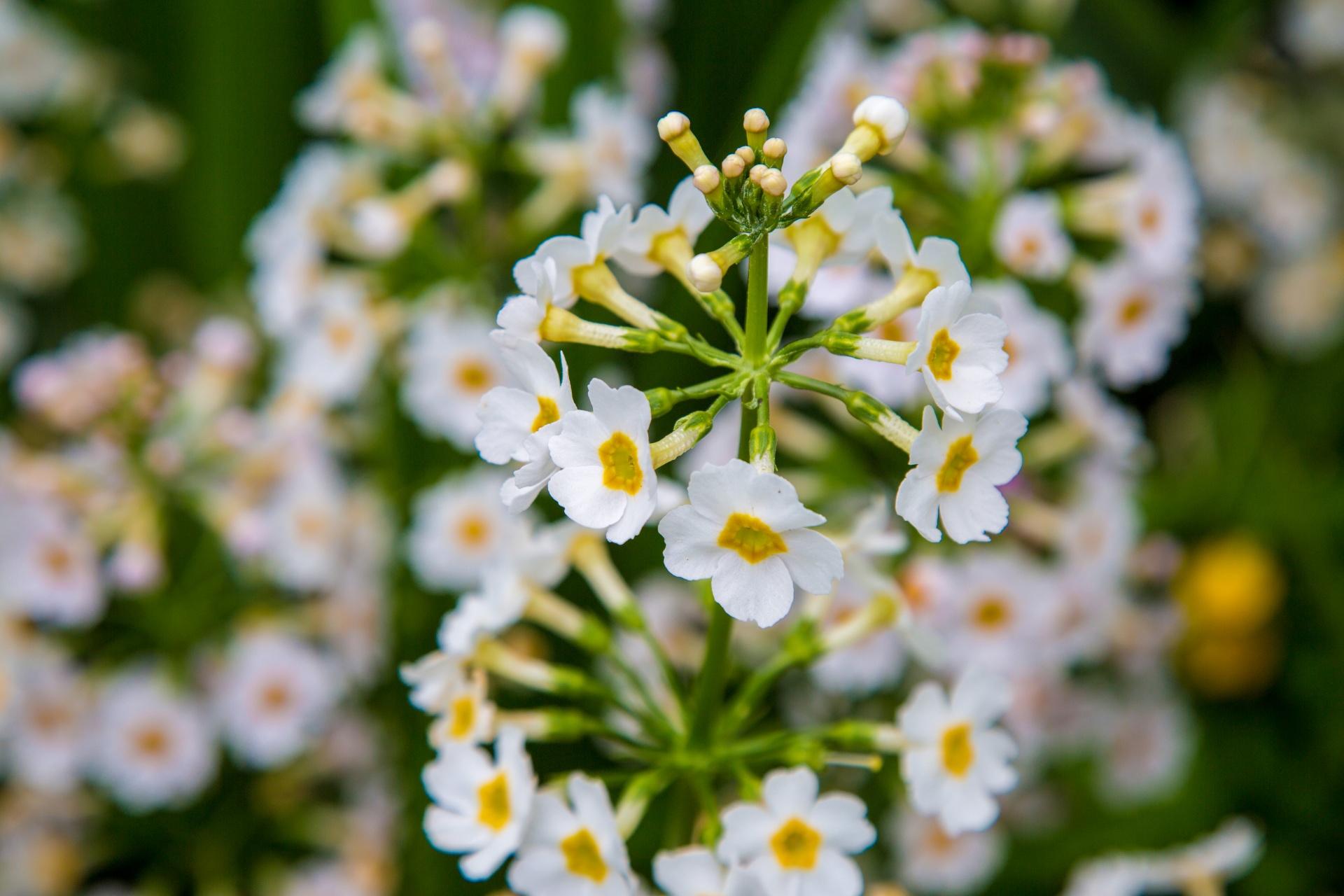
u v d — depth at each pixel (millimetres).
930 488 383
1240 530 721
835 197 409
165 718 560
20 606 549
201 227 702
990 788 426
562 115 561
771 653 521
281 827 599
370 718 612
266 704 562
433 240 545
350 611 586
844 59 516
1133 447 529
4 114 769
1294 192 779
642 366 521
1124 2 701
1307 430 777
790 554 379
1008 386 491
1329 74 828
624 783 497
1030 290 531
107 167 751
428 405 529
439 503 537
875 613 438
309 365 552
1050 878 596
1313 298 778
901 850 534
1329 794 653
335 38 558
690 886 406
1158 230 506
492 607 432
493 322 546
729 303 405
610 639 439
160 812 585
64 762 555
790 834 409
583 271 402
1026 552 541
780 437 519
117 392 545
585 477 380
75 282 791
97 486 553
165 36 748
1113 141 520
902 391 477
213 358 583
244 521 554
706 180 381
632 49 572
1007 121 510
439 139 543
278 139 674
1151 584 643
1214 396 763
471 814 414
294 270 560
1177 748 621
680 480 516
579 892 407
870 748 427
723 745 429
